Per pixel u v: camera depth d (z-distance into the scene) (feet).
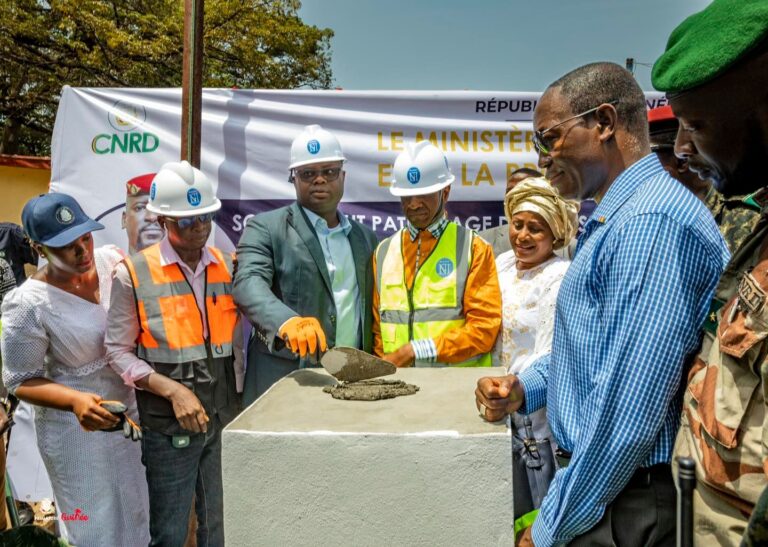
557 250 10.24
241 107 12.98
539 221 9.50
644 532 4.68
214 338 8.88
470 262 9.11
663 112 8.50
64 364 8.77
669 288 4.43
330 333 9.39
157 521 8.67
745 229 7.19
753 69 3.54
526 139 13.35
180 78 50.98
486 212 13.38
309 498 4.94
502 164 13.32
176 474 8.61
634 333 4.44
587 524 4.62
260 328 8.39
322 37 55.42
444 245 9.21
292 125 13.10
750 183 3.85
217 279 9.11
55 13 46.75
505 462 4.75
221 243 13.01
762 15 3.43
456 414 5.45
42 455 8.85
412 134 13.26
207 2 50.16
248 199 13.00
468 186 13.30
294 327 7.55
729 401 3.74
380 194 13.28
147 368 8.45
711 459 3.85
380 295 9.43
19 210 24.58
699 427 4.01
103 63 47.44
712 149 3.84
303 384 6.84
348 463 4.87
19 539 6.56
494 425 5.06
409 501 4.84
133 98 12.85
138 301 8.50
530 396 5.72
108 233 12.85
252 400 9.18
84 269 8.58
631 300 4.49
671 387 4.42
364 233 10.19
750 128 3.65
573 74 5.30
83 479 8.67
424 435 4.79
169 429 8.52
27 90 52.65
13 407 9.34
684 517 3.98
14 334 8.41
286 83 55.36
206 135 12.94
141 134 12.81
